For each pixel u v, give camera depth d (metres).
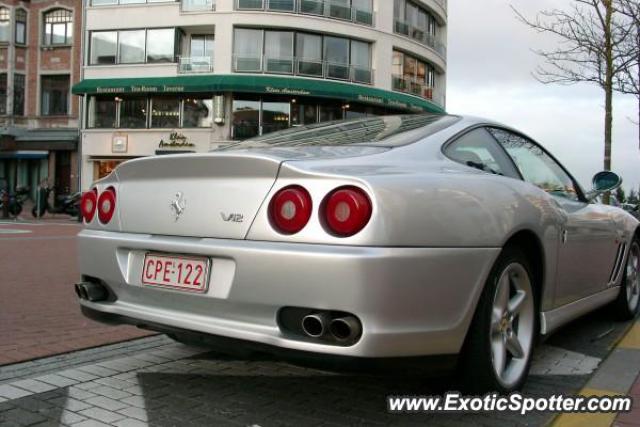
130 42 29.86
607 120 10.18
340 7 30.16
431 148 3.06
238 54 29.11
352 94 29.47
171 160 2.85
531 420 2.86
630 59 9.90
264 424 2.76
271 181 2.55
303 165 2.51
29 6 32.72
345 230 2.32
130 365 3.68
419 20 35.16
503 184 3.03
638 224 5.12
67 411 2.90
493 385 2.87
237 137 29.22
